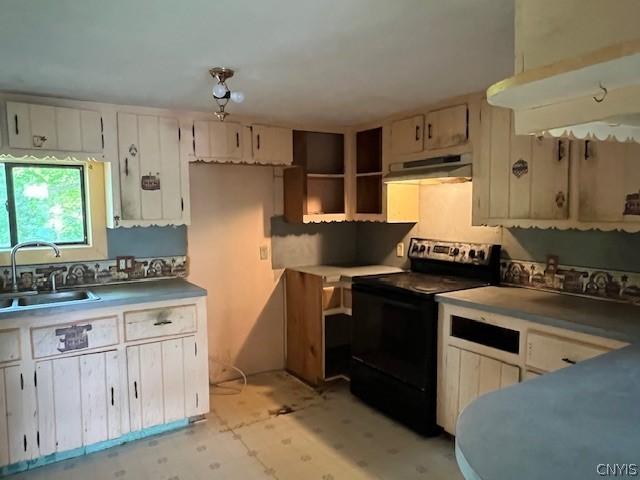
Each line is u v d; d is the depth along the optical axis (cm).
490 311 236
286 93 264
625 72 91
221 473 239
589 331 195
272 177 381
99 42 180
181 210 307
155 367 275
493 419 102
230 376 373
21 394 238
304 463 248
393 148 330
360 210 375
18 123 254
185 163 307
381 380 304
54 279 291
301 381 367
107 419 262
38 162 289
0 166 279
